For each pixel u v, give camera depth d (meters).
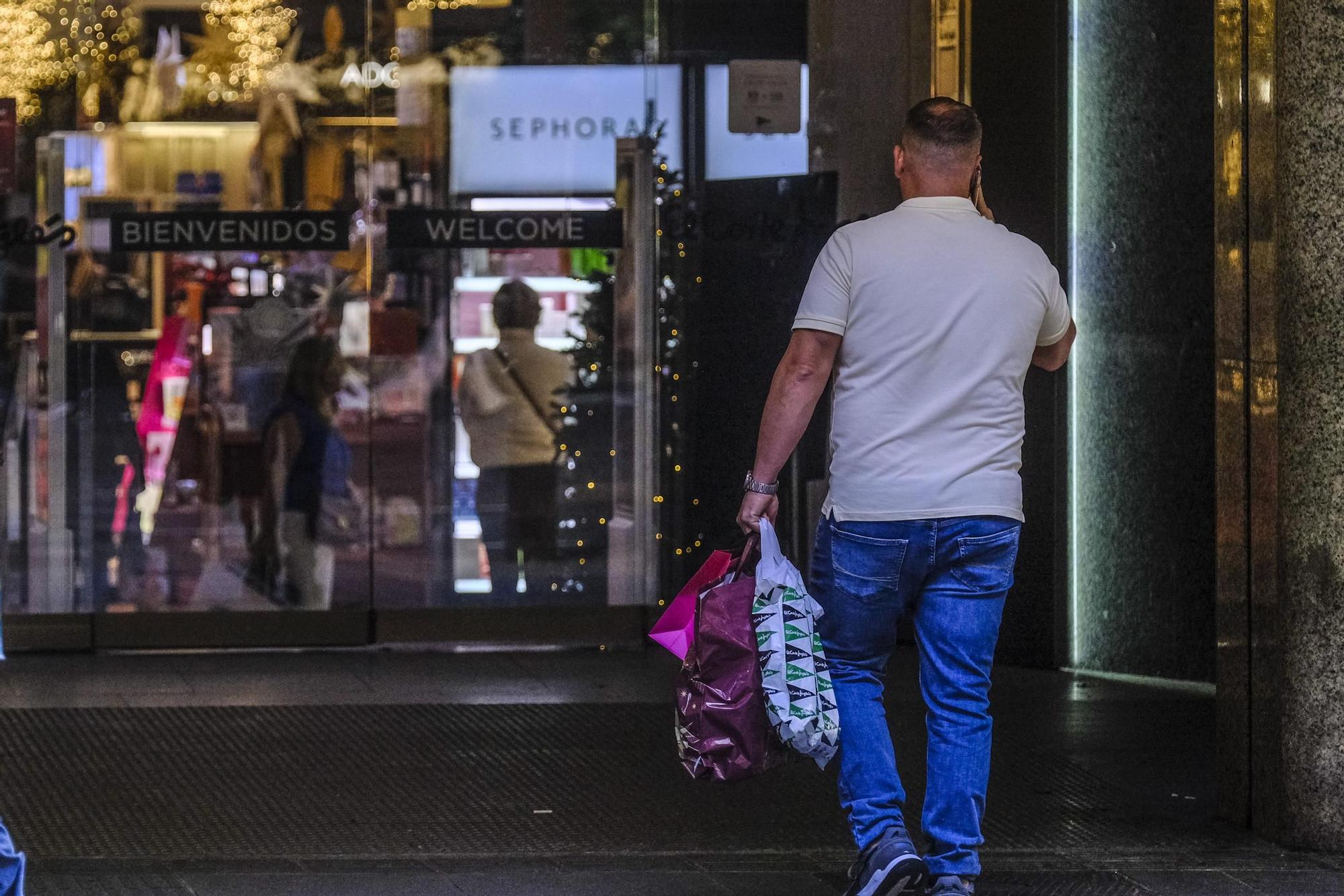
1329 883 13.72
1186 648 22.80
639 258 24.95
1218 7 15.13
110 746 19.03
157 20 24.66
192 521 25.05
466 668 23.84
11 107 24.55
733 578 12.66
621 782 17.47
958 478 12.10
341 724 20.14
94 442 24.88
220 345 24.91
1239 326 15.05
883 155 24.45
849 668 12.73
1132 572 23.17
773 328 24.75
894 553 12.20
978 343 12.15
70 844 15.13
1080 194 23.12
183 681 22.86
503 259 24.95
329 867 14.24
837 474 12.41
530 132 24.86
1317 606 14.46
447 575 25.25
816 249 24.64
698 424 25.02
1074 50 23.00
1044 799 16.81
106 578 25.00
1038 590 23.72
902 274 12.16
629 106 24.83
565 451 25.14
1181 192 22.47
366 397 25.05
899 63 24.20
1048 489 23.48
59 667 23.88
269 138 24.80
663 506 25.16
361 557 25.20
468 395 25.06
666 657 24.80
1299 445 14.38
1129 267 22.98
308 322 24.95
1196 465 22.59
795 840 15.30
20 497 24.78
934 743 12.44
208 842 15.20
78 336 24.75
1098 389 23.22
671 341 24.97
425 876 13.94
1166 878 13.89
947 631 12.34
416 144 24.86
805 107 24.64
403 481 25.16
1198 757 18.58
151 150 24.70
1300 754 14.63
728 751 12.34
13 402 24.69
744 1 24.66
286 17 24.73
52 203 24.64
